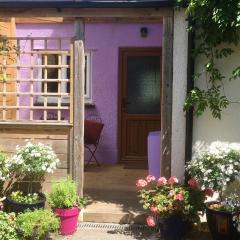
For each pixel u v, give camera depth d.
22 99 5.85
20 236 3.50
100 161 6.21
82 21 3.95
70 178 3.98
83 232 3.86
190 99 3.76
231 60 3.83
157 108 6.15
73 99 4.02
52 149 4.06
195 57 3.86
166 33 3.88
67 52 4.02
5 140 4.11
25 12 3.96
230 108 3.89
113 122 6.22
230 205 3.57
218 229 3.52
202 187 3.79
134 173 5.57
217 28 3.62
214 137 3.92
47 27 6.09
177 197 3.59
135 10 3.89
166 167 3.96
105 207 4.20
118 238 3.73
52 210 3.77
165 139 3.95
